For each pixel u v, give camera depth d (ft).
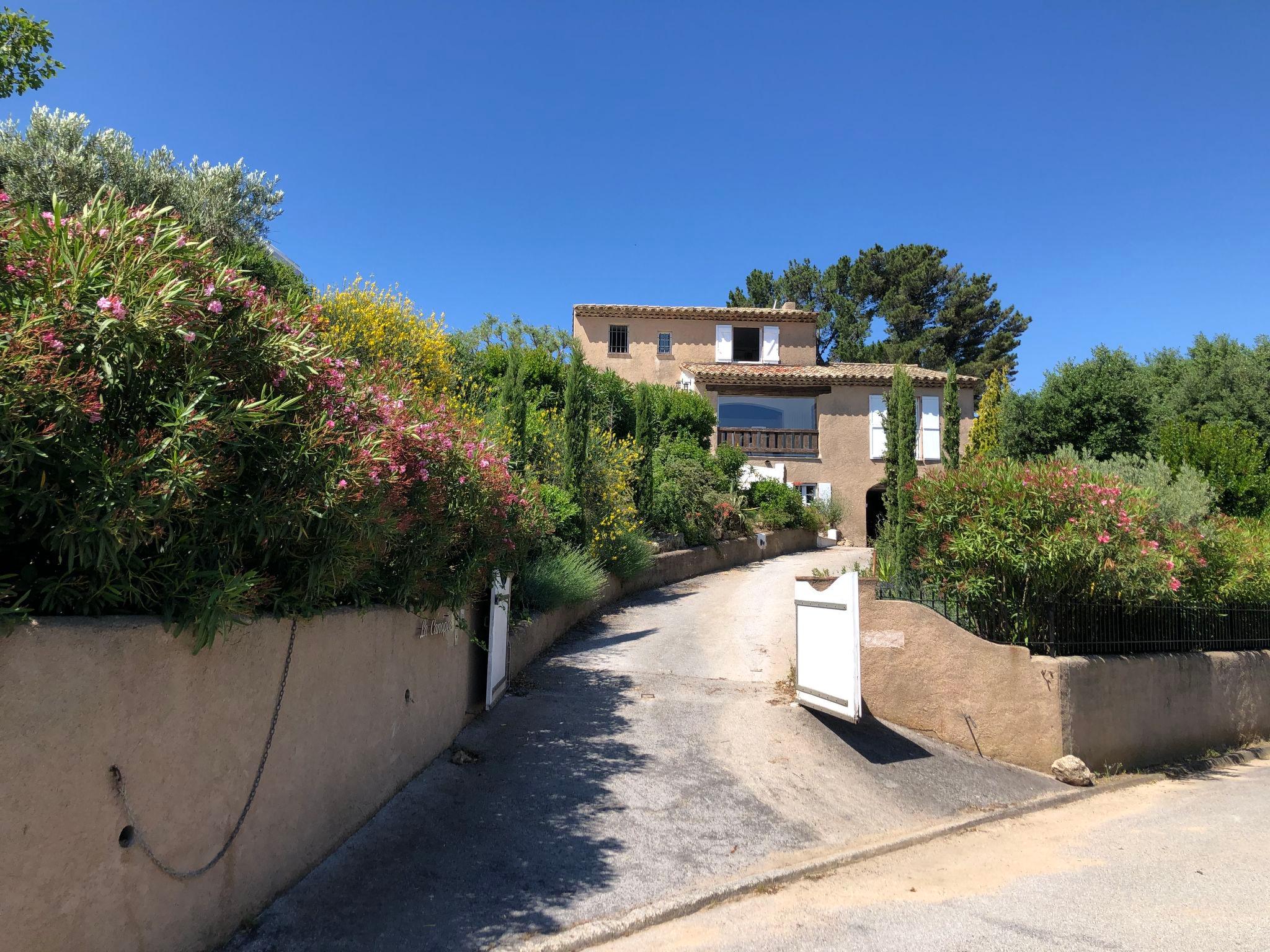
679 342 106.93
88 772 9.63
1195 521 33.50
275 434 12.39
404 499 16.08
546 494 40.32
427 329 44.45
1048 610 28.04
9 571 9.80
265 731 13.14
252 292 12.36
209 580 11.14
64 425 9.33
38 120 46.70
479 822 17.79
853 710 24.50
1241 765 30.45
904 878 17.53
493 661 25.70
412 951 12.71
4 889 8.57
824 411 95.35
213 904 11.80
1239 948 14.26
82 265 9.67
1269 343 78.33
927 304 172.55
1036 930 14.89
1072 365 65.57
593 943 13.71
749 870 17.03
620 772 21.49
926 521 29.96
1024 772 25.61
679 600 49.65
